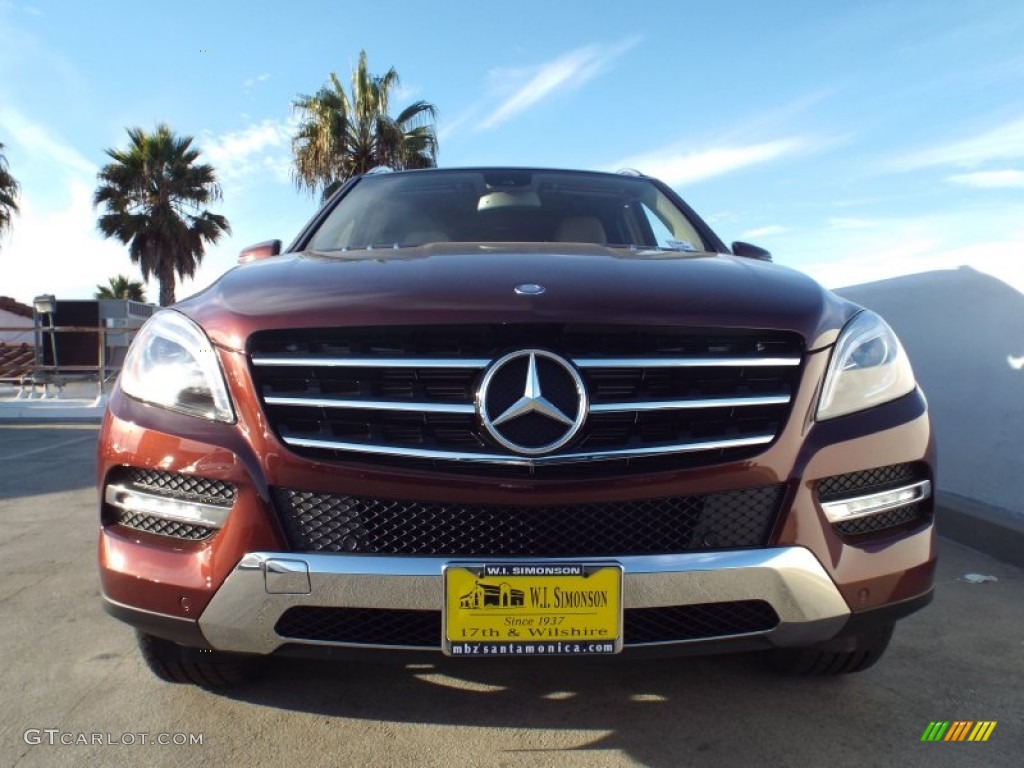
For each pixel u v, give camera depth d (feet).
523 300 5.84
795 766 6.12
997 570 11.39
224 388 5.81
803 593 5.71
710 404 5.80
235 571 5.60
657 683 7.47
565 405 5.68
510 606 5.50
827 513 5.82
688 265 7.06
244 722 6.75
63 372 53.36
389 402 5.70
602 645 5.54
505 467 5.63
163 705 7.06
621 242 9.61
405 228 9.75
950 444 14.42
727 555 5.62
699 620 5.73
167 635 5.92
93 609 9.70
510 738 6.50
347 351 5.81
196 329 6.07
